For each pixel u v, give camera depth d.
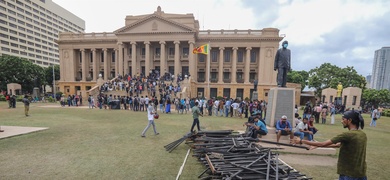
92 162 6.30
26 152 7.14
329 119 19.84
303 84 57.50
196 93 43.12
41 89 59.69
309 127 8.85
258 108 17.88
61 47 48.00
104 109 22.69
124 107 23.30
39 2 89.50
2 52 74.75
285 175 4.62
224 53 44.81
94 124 12.95
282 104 9.52
